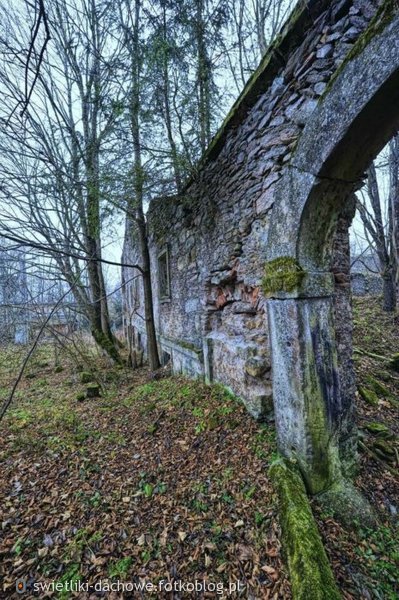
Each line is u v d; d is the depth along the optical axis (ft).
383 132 5.61
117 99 11.82
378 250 22.49
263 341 8.69
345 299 7.77
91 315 24.89
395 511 6.79
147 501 7.06
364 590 4.93
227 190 10.62
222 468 7.67
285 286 6.79
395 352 16.25
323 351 6.86
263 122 8.26
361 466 7.93
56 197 16.33
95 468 8.50
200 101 12.32
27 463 8.88
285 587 4.80
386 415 10.57
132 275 32.76
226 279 10.98
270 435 8.18
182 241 15.87
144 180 13.60
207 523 6.23
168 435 9.80
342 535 5.84
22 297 19.30
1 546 5.94
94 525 6.44
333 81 5.67
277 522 5.81
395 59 4.50
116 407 13.38
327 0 6.14
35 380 20.59
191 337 14.96
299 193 6.57
